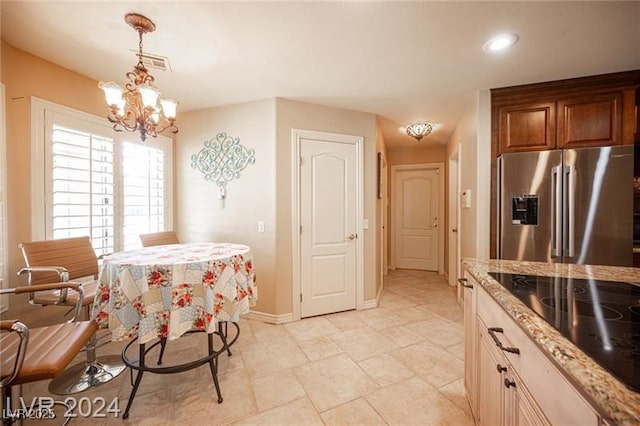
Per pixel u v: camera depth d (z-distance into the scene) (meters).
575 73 2.29
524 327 0.81
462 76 2.35
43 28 1.75
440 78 2.39
